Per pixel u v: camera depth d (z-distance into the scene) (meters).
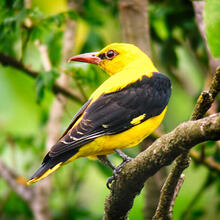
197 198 12.06
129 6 11.35
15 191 12.09
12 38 12.09
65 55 13.16
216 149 12.21
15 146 13.76
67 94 11.94
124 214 7.73
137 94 9.13
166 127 14.51
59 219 12.62
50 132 12.58
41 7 14.49
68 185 12.92
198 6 10.01
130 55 10.62
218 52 4.99
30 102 14.64
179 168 6.58
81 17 13.16
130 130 8.65
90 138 8.22
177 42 13.16
